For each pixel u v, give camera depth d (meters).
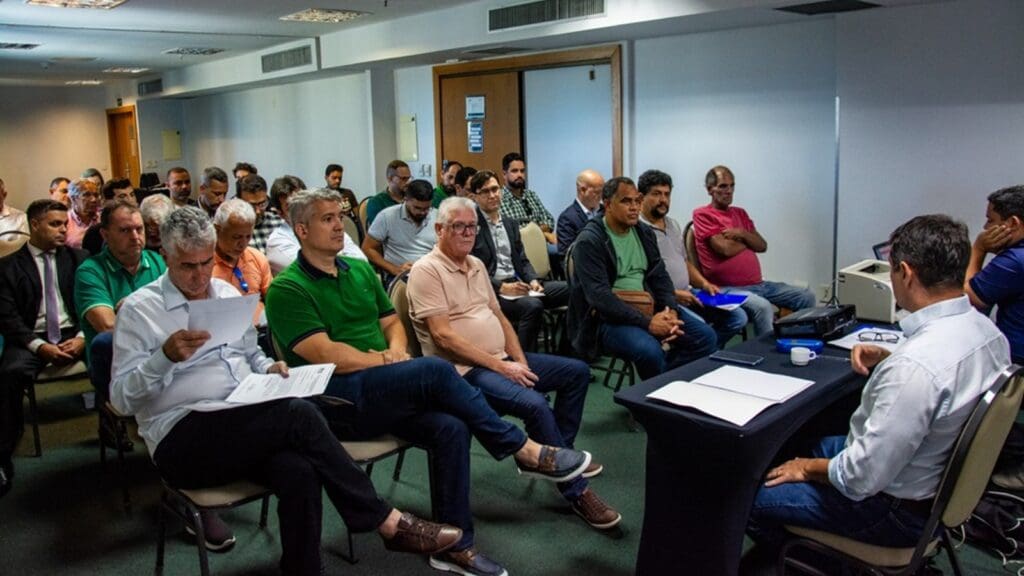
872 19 4.46
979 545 2.47
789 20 4.92
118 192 5.55
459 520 2.35
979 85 4.15
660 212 4.01
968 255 1.74
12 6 5.69
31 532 2.71
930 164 4.38
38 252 3.52
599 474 3.04
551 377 2.91
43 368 3.39
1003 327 2.88
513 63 6.68
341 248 2.55
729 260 4.40
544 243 5.01
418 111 7.93
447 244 2.82
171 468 2.11
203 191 5.24
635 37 5.69
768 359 2.31
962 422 1.69
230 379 2.28
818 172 5.04
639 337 3.31
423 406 2.39
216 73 9.59
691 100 5.60
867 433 1.71
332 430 2.38
